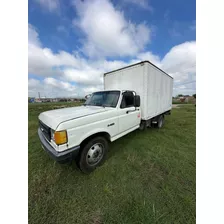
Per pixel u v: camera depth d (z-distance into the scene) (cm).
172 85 712
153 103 443
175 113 1170
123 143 377
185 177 219
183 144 373
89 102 368
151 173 230
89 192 186
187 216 148
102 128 245
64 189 192
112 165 255
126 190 188
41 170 240
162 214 150
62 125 180
